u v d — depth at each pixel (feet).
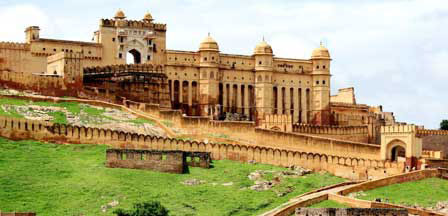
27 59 533.55
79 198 359.87
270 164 433.48
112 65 530.27
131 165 400.88
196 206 365.61
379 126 540.93
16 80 492.13
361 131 532.32
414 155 443.32
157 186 382.83
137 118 483.51
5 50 529.45
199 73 546.67
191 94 544.21
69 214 343.67
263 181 404.36
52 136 424.05
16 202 350.02
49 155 408.46
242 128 472.03
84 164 401.49
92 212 347.36
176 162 401.70
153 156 401.29
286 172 422.82
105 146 427.33
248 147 435.12
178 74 542.16
